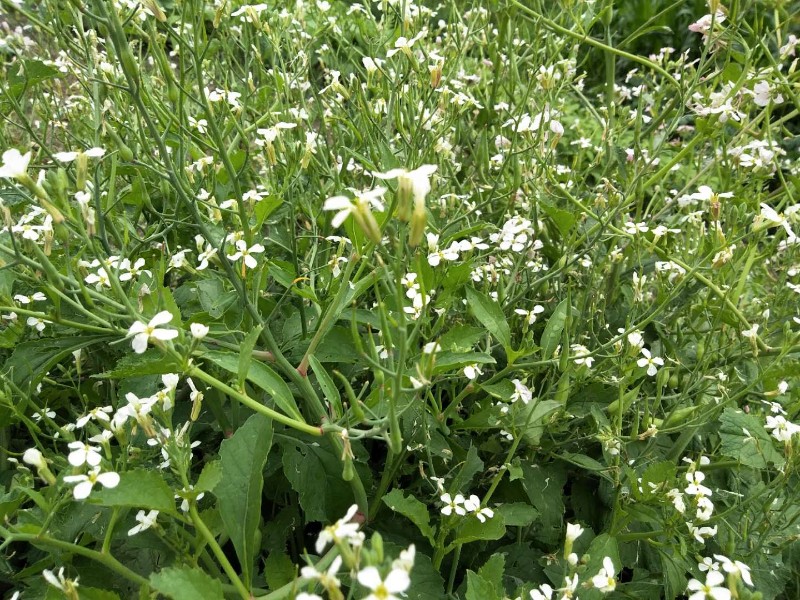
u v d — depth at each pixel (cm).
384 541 39
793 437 37
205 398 41
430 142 46
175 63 80
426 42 61
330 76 59
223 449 31
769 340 53
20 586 38
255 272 38
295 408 32
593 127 98
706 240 49
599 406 45
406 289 41
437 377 40
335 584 22
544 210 49
